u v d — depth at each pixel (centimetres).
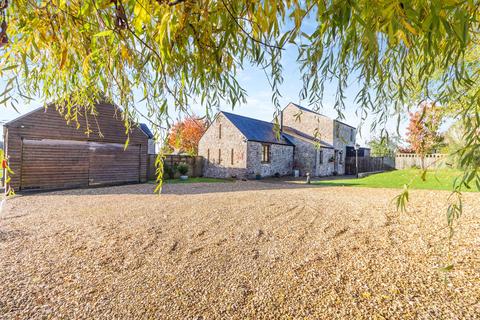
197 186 1164
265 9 105
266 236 399
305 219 505
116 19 125
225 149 1641
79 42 162
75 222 488
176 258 315
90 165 1076
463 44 86
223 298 227
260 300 223
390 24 83
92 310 211
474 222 432
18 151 877
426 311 199
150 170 1417
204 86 156
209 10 115
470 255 297
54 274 274
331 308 209
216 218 518
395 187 1054
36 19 134
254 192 939
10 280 260
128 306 216
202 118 175
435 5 82
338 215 536
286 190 1004
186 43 132
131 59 158
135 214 557
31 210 604
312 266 288
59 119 976
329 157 1983
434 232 393
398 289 233
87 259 312
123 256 322
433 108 154
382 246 344
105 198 788
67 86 228
